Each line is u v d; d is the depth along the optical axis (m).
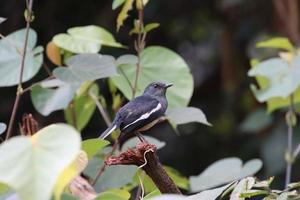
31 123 7.09
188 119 8.00
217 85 17.19
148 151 6.09
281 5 14.59
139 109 7.69
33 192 3.46
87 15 15.99
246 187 6.04
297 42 14.42
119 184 8.32
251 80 16.41
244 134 16.53
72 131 3.66
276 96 9.30
